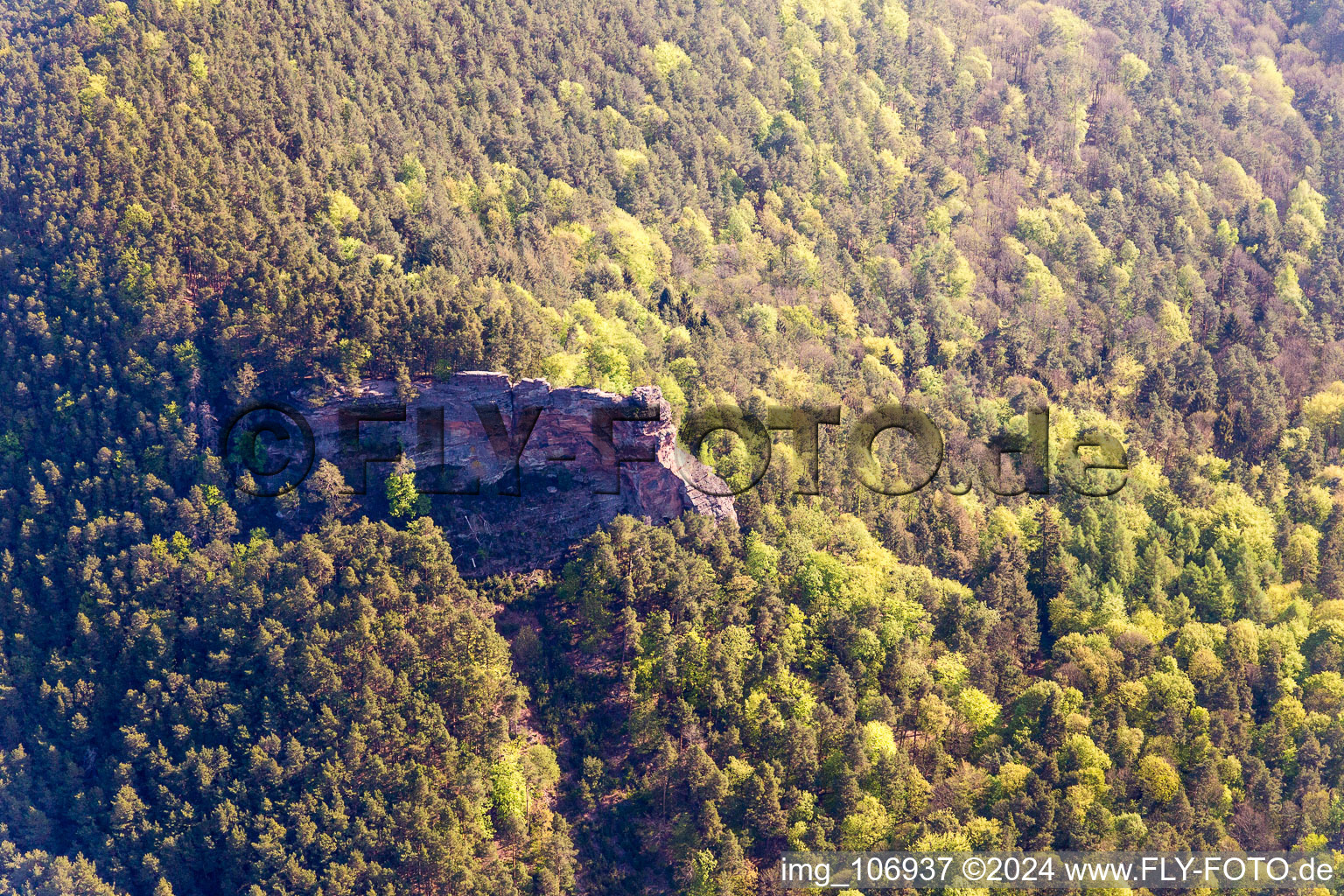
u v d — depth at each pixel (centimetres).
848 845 17438
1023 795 18412
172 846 16488
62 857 16688
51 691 17225
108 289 18600
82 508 17800
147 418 18075
